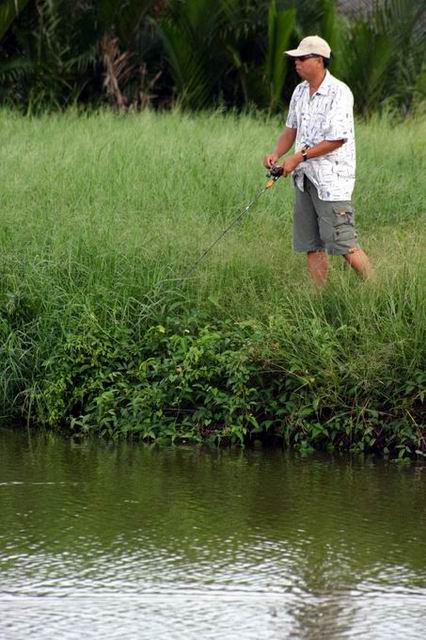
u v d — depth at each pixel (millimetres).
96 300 16328
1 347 15992
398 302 15086
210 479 13336
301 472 13664
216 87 35281
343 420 14562
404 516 12109
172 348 15469
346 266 16609
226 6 34250
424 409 14469
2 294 16625
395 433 14352
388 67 34000
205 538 11375
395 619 9570
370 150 24547
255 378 15062
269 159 16875
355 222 19734
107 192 20672
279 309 15344
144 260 16844
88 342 15672
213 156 23109
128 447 14781
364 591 10133
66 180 21188
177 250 17125
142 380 15414
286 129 17031
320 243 16688
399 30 34406
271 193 20766
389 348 14406
